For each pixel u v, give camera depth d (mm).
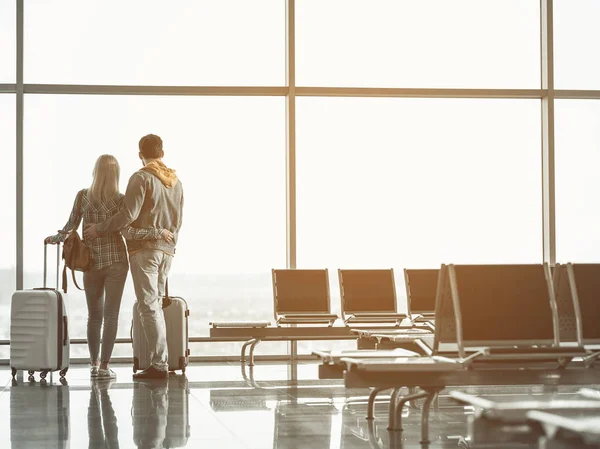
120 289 6242
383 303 7523
